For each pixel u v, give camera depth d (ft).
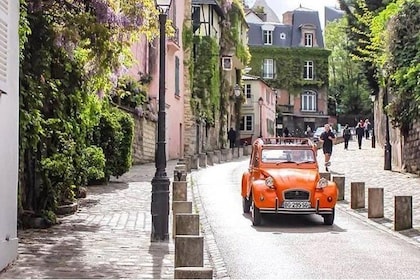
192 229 35.14
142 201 64.44
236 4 195.21
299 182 52.70
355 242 44.60
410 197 49.88
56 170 49.32
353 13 152.35
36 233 45.34
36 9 48.91
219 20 187.93
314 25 322.14
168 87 142.72
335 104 347.36
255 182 53.78
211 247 42.42
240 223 54.19
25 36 44.27
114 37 52.29
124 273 33.22
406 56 88.22
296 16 324.80
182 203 43.45
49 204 50.67
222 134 194.29
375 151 155.74
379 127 172.55
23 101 45.70
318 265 36.40
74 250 39.32
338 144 205.16
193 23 170.60
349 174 96.78
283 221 55.47
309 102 317.01
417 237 46.73
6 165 33.37
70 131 52.60
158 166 43.80
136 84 112.16
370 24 114.73
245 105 260.62
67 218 52.90
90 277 32.12
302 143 60.29
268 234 48.26
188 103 162.40
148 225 49.88
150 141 128.98
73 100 53.67
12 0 34.04
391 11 93.71
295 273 34.27
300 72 315.37
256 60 313.12
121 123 79.56
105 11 50.31
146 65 129.18
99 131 76.07
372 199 56.90
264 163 56.85
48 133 49.32
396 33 89.04
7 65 33.06
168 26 52.80
